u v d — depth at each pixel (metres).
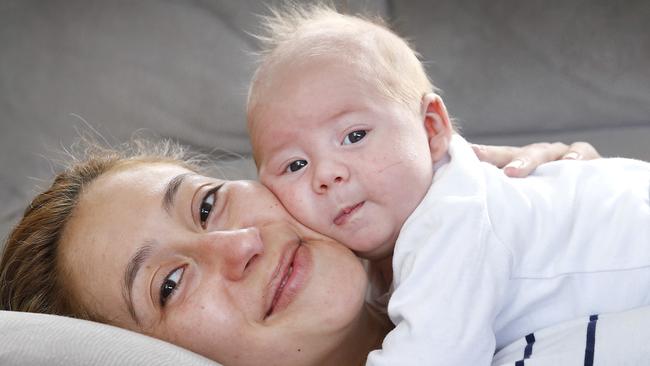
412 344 0.82
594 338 0.82
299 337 0.85
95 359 0.70
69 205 0.98
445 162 1.01
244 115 1.65
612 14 1.58
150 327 0.88
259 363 0.86
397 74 1.00
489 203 0.92
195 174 0.99
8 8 1.71
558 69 1.59
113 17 1.70
